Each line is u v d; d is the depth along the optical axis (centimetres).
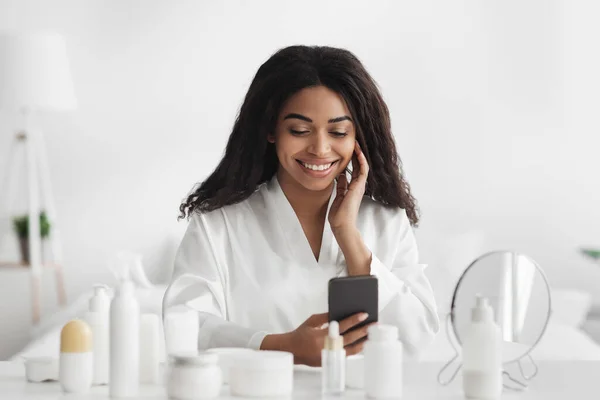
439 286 349
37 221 413
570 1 424
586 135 424
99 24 436
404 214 176
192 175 434
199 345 152
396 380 121
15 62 394
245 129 166
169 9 433
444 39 425
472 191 424
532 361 142
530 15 425
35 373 133
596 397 124
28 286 439
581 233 424
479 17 425
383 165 169
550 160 425
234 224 169
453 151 423
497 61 425
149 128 435
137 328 121
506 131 424
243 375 121
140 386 129
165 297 163
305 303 165
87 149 436
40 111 436
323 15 428
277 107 158
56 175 436
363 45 427
